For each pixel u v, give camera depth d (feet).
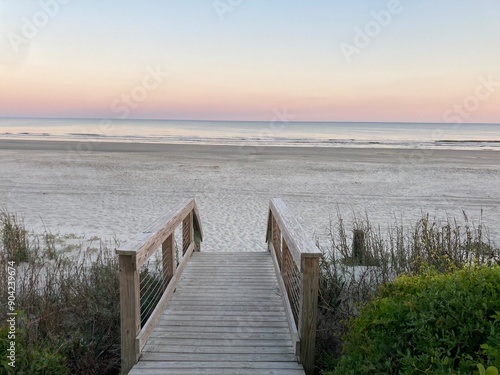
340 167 65.31
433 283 7.43
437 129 244.22
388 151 94.02
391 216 34.47
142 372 9.40
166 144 107.76
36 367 9.55
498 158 80.79
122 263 9.56
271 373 9.50
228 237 28.71
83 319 12.64
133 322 9.77
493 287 6.39
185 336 11.18
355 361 7.36
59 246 23.76
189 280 16.24
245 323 12.06
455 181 53.57
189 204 18.98
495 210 37.11
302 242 10.68
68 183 48.42
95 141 116.06
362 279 14.43
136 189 45.42
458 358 5.78
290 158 77.10
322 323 12.65
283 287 13.94
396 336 6.82
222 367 9.69
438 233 16.88
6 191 43.09
